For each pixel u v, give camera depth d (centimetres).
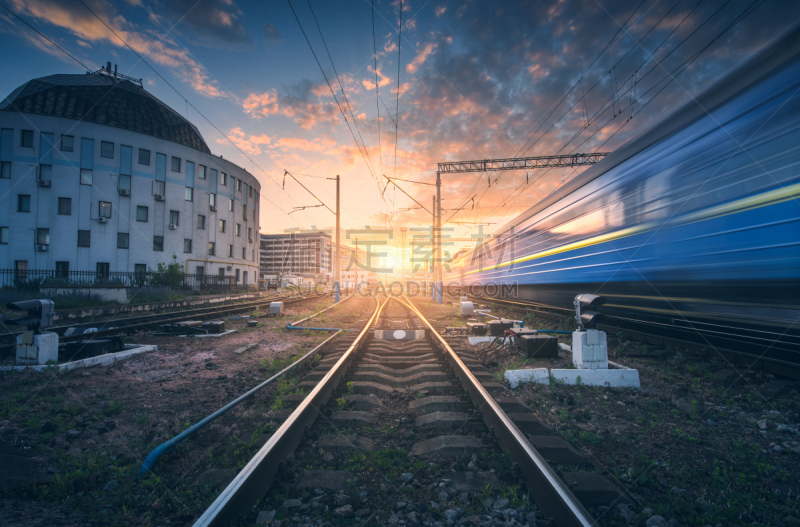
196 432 339
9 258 2845
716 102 504
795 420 367
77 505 238
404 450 301
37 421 365
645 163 643
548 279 1077
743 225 459
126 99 3819
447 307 1788
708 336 559
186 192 3503
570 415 380
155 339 859
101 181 3056
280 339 895
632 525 212
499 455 289
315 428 346
